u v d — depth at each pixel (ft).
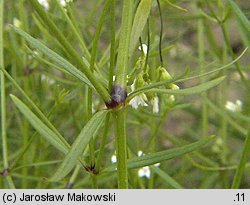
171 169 1.35
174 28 1.48
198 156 1.18
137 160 0.78
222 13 1.10
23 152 0.94
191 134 1.38
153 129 1.12
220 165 1.23
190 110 1.42
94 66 0.80
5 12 1.34
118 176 0.74
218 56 1.25
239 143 1.44
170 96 1.01
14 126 1.39
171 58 1.46
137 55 1.09
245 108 1.33
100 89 0.71
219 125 1.38
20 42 1.26
